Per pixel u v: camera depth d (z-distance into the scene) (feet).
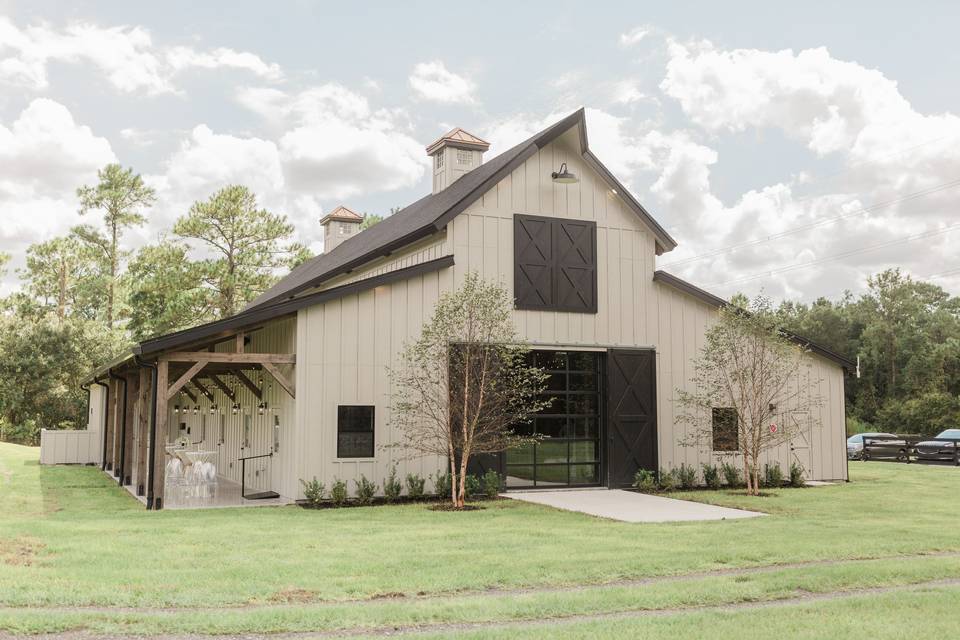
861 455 104.12
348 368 49.57
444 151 70.74
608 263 59.21
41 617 20.49
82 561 27.96
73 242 165.99
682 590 24.81
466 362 47.96
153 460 45.78
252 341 62.69
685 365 60.70
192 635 19.72
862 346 182.60
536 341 56.13
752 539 34.91
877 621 21.31
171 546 31.45
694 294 61.31
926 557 31.42
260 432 58.39
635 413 58.65
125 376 61.21
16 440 122.11
